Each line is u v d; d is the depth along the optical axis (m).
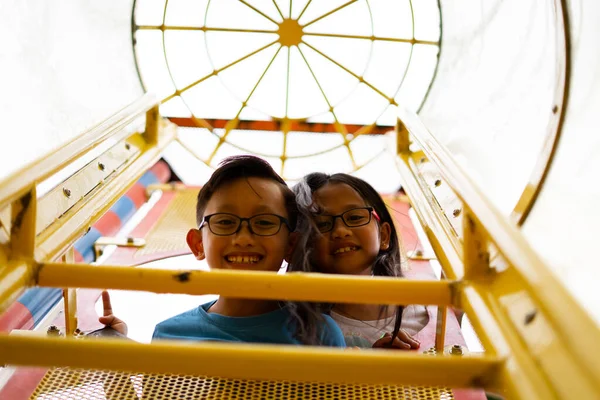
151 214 4.73
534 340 1.06
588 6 2.31
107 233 4.31
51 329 2.29
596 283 1.95
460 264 1.57
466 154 3.73
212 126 5.28
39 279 1.35
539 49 3.08
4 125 2.88
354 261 2.35
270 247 2.02
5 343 1.10
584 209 2.15
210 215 2.05
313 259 2.34
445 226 1.95
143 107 2.56
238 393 1.55
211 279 1.31
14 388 1.96
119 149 2.65
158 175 5.36
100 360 1.10
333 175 2.59
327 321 2.02
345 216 2.40
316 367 1.09
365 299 1.33
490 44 3.90
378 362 1.09
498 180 3.15
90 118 3.81
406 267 3.63
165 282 1.32
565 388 0.89
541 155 2.62
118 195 2.24
